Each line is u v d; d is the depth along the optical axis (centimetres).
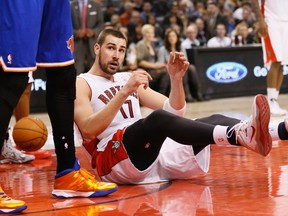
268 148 375
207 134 387
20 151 590
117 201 379
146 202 373
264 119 362
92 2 1202
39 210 359
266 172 466
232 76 1339
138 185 432
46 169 538
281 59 895
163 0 1855
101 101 442
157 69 1217
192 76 1271
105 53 444
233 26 1611
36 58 364
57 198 395
